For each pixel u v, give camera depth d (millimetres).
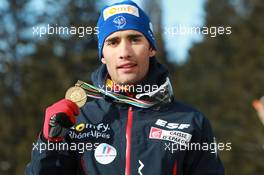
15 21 33062
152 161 3383
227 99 30469
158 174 3355
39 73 31531
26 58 32562
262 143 28047
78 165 3426
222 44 34375
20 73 32469
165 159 3389
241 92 30391
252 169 27438
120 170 3373
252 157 27766
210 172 3535
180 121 3518
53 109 3281
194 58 35062
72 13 27875
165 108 3557
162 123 3496
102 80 3594
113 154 3398
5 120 30500
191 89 32562
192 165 3521
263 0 32312
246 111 29484
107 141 3432
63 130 3270
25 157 27562
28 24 32844
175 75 35156
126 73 3473
